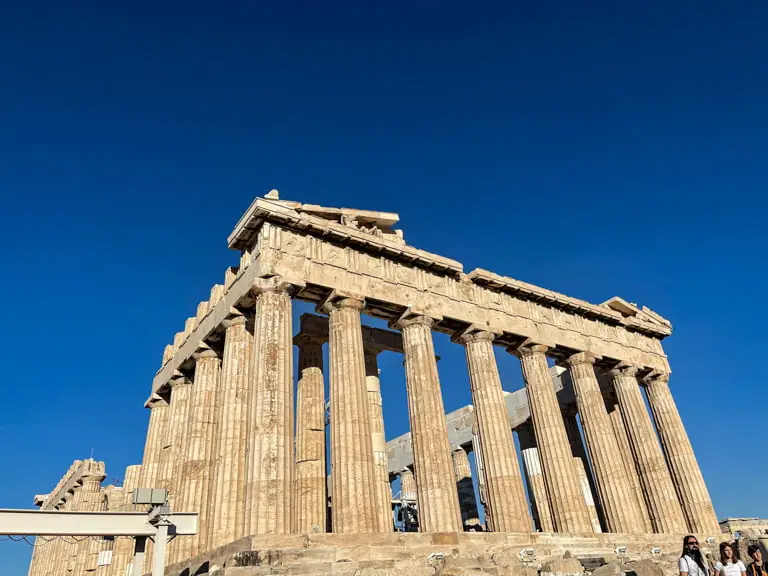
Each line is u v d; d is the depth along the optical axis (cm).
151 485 3441
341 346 2628
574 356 3619
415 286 3005
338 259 2788
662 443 3869
